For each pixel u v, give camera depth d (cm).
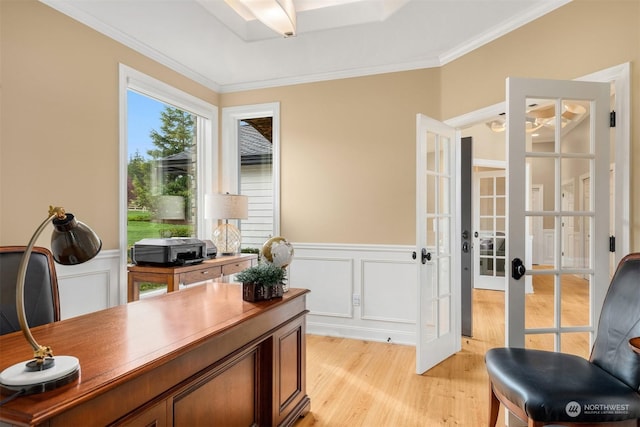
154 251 287
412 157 349
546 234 220
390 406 234
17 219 223
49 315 165
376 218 361
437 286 306
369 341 357
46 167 239
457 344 328
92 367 105
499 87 285
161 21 275
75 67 257
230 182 418
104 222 278
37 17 233
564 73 240
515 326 210
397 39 304
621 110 211
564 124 218
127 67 297
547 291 221
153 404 112
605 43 219
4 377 90
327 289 377
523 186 211
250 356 174
